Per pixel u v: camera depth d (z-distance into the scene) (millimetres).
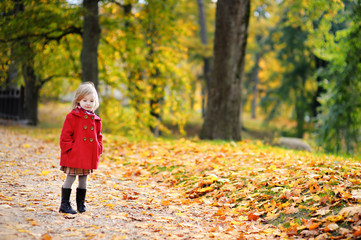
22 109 17562
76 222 3518
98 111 12930
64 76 16562
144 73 14273
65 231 3189
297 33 22109
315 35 11836
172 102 13578
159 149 8422
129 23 13641
